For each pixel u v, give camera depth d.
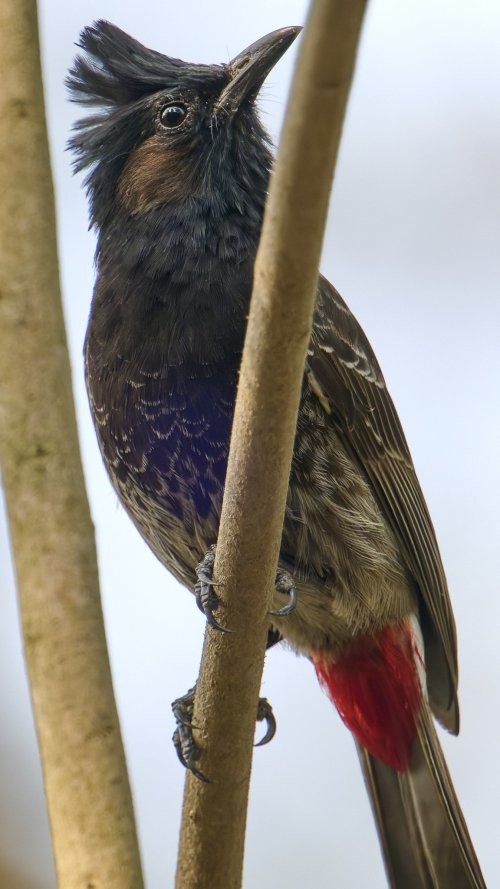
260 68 9.92
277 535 6.44
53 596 6.16
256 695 6.95
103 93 10.38
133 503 9.70
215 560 6.68
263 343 5.64
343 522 9.41
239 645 6.75
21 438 6.41
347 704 10.22
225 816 7.09
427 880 10.12
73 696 6.01
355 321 10.45
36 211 6.66
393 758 10.20
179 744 8.65
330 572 9.42
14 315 6.55
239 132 9.85
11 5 6.79
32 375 6.50
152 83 10.09
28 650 6.16
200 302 8.84
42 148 6.73
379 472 10.04
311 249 5.23
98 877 5.69
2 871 10.68
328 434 9.48
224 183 9.57
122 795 5.89
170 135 9.86
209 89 9.94
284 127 4.89
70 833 5.81
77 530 6.30
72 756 5.92
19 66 6.75
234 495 6.29
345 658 10.02
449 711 10.98
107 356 9.08
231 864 7.18
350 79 4.63
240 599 6.61
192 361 8.72
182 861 7.25
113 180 9.99
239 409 6.03
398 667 9.95
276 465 6.11
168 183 9.67
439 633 10.53
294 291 5.39
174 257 9.12
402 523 10.25
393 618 9.91
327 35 4.49
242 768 7.06
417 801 10.19
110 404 9.12
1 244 6.63
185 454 8.95
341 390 9.66
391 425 10.36
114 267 9.41
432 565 10.55
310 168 4.92
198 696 7.03
